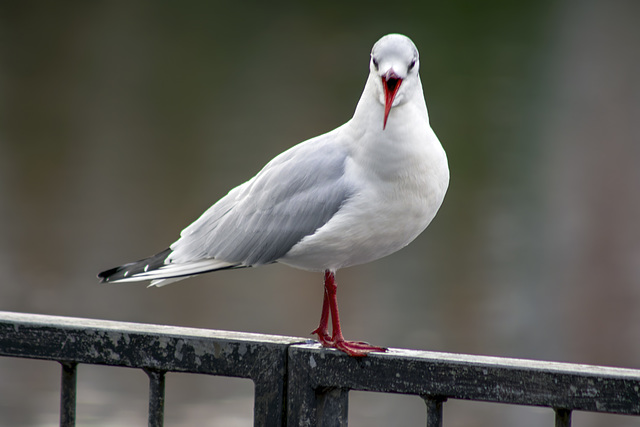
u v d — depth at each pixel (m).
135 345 3.68
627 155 26.55
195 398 12.20
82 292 16.47
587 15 49.03
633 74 36.66
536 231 20.41
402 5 49.19
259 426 3.62
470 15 47.62
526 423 11.84
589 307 16.28
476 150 26.86
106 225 19.86
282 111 30.69
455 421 11.95
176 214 20.58
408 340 14.52
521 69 37.34
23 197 21.70
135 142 26.89
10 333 3.81
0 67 36.47
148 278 4.89
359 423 11.56
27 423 11.36
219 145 26.42
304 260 4.63
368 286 17.17
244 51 40.25
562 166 25.38
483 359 3.39
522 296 16.70
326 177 4.50
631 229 20.52
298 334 14.70
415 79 4.32
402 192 4.31
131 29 43.91
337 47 40.72
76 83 34.62
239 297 16.59
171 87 34.47
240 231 4.81
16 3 47.31
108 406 11.82
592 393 3.21
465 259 18.70
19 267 17.36
